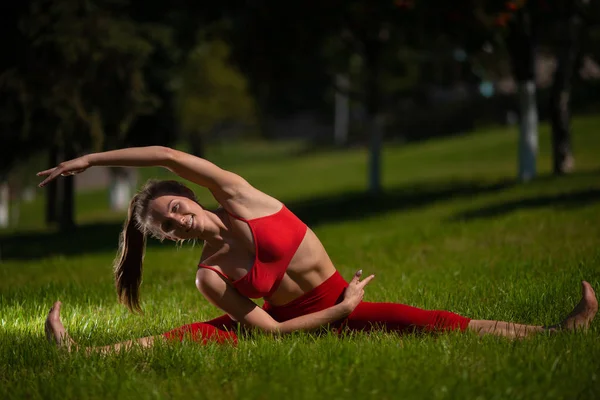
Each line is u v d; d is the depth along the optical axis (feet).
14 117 94.84
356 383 22.74
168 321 36.09
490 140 220.23
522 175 124.06
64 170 25.91
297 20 132.26
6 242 130.41
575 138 192.13
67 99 93.76
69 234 135.33
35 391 23.24
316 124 461.78
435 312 28.89
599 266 45.55
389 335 28.17
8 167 104.58
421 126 299.79
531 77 121.80
